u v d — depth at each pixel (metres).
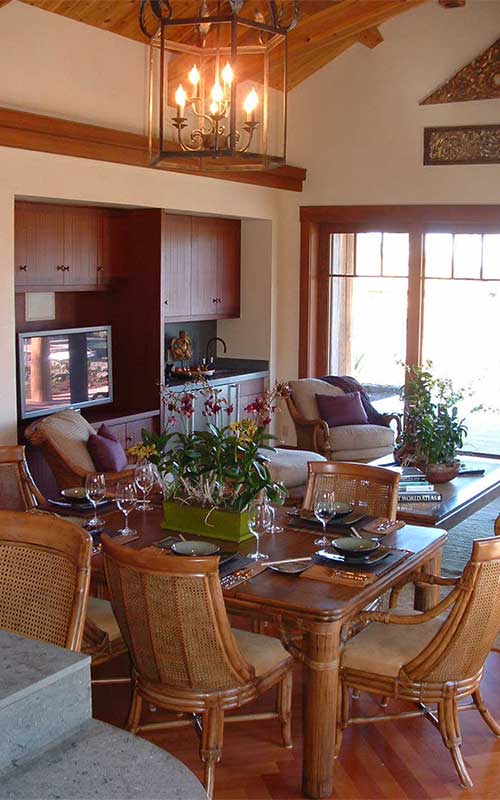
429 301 8.18
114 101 6.38
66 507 3.93
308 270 8.55
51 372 6.51
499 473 5.94
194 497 3.52
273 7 3.42
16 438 5.84
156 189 6.87
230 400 8.17
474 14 7.58
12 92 5.58
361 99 8.12
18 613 2.52
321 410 7.39
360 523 3.74
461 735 3.43
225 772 3.15
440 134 7.85
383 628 3.29
